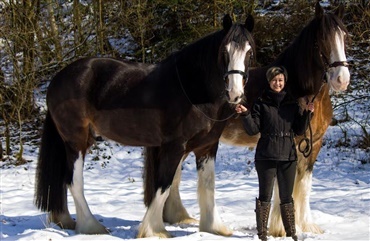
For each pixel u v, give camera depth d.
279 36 14.55
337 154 11.60
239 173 11.12
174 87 5.46
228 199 8.26
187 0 14.01
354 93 13.27
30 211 7.62
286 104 5.00
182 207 6.50
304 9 14.56
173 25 14.78
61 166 6.09
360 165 11.02
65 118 5.89
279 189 5.06
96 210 7.58
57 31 13.73
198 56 5.40
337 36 5.17
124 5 13.98
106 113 5.82
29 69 12.73
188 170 11.53
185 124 5.38
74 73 5.93
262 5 16.52
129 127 5.74
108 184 10.49
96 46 13.91
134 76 5.77
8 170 11.62
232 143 6.34
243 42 4.84
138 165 11.98
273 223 5.62
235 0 13.71
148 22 14.31
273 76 4.93
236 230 5.97
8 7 12.59
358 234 5.43
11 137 13.65
